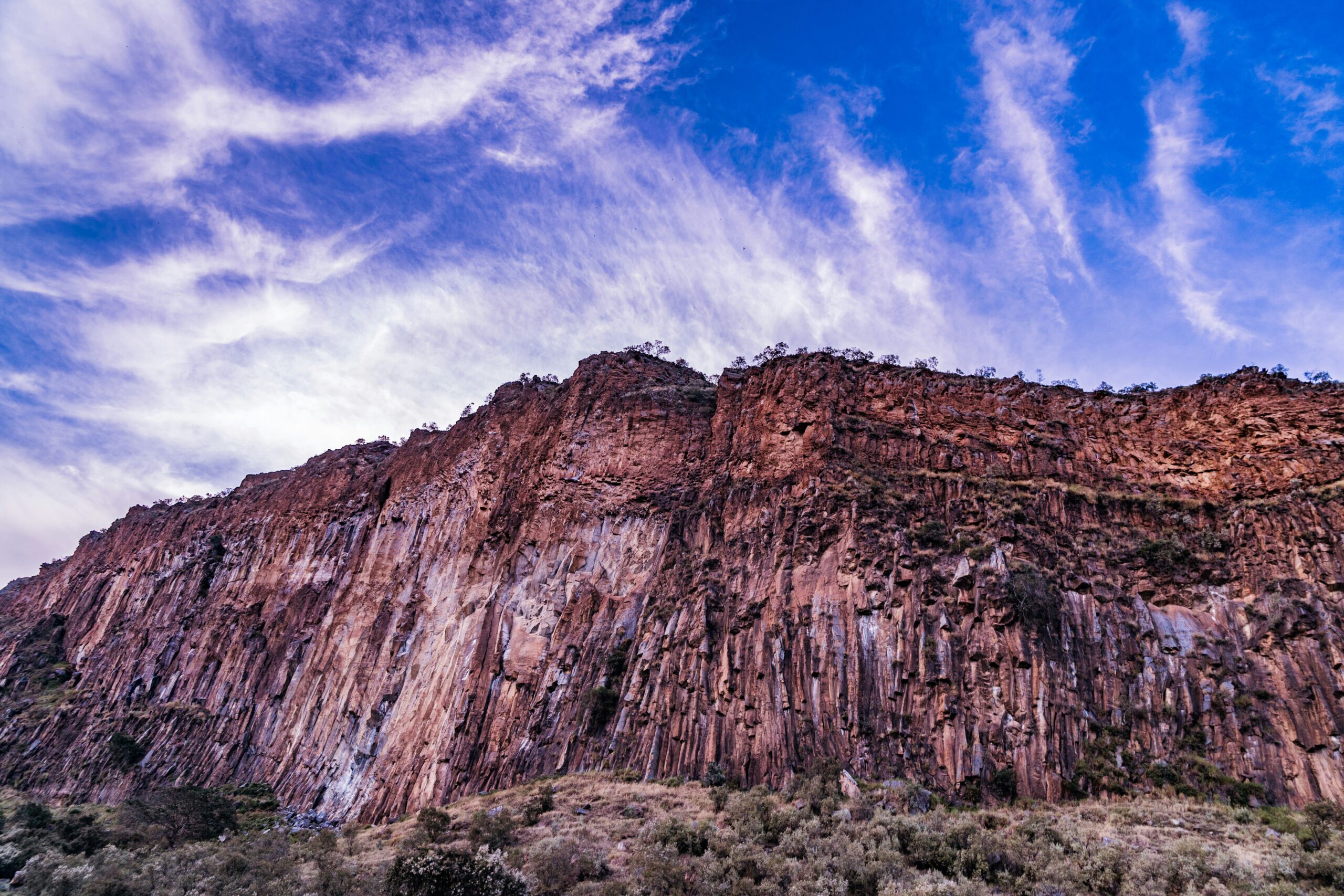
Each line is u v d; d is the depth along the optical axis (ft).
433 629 222.07
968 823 111.24
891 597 143.33
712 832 118.01
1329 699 117.70
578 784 145.89
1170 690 128.57
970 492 160.25
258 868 136.26
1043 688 126.62
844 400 187.01
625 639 171.83
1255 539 140.05
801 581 153.48
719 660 152.97
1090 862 99.60
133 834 186.70
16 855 157.79
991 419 178.40
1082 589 141.69
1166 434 166.30
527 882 109.81
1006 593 136.67
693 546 182.60
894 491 162.81
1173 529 150.20
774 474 179.93
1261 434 153.79
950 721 127.44
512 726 167.63
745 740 138.92
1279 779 115.03
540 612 188.03
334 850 147.23
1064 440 172.24
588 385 236.43
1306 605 126.72
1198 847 100.27
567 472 214.69
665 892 104.06
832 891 99.86
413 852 116.26
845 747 130.31
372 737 211.00
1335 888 90.38
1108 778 120.06
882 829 111.24
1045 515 155.33
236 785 242.78
